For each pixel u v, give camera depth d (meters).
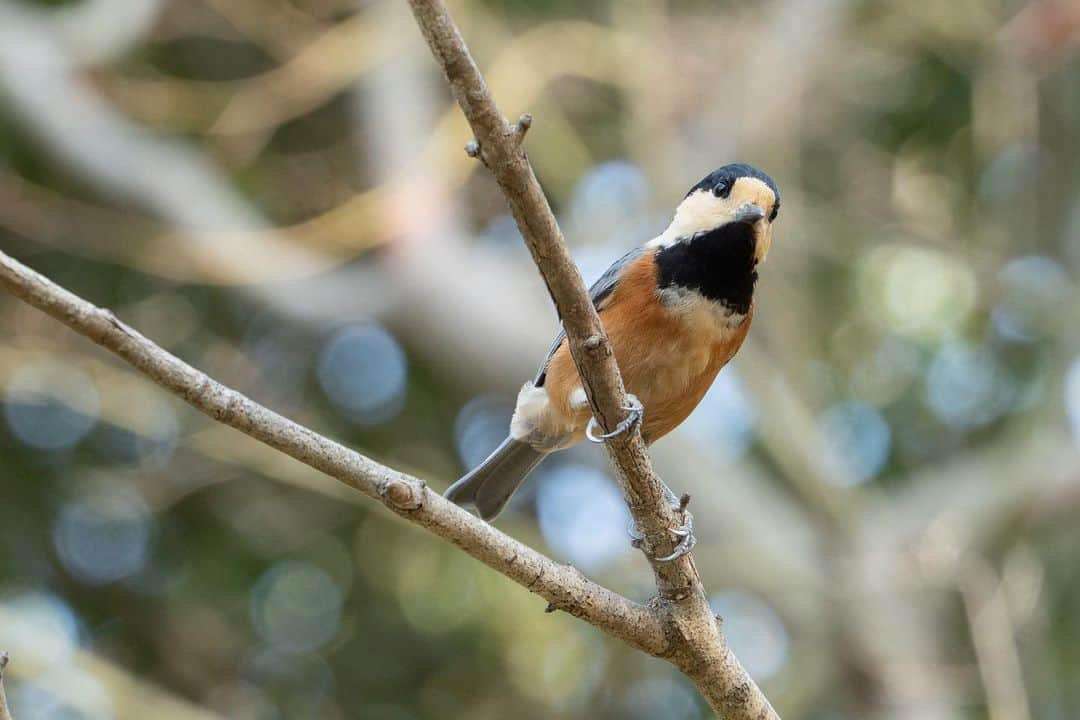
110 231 13.27
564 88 14.89
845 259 14.62
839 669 12.87
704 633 5.91
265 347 14.62
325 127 15.06
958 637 13.15
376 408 14.64
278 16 13.77
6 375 12.91
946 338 14.65
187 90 14.22
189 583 13.90
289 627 13.94
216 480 13.74
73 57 13.89
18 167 14.34
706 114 14.27
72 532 13.94
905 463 15.06
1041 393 14.20
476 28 13.84
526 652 13.28
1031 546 13.58
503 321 13.02
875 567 12.84
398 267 13.05
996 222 14.73
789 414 13.00
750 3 14.91
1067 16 13.72
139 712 11.55
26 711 12.13
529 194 4.98
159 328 14.15
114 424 13.60
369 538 14.00
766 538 12.93
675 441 13.16
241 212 13.77
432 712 13.55
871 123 15.46
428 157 13.17
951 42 15.16
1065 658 13.33
